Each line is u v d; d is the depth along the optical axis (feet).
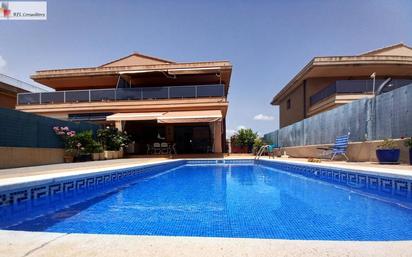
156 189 27.30
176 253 7.22
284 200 20.83
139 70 72.02
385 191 22.06
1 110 35.22
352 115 43.80
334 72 77.00
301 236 12.46
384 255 6.92
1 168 33.35
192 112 65.72
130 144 71.41
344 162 39.86
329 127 51.88
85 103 68.90
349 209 17.72
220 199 21.43
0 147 34.76
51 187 21.27
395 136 33.96
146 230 13.48
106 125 70.90
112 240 8.20
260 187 27.71
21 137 38.73
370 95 65.21
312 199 21.21
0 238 8.39
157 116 61.36
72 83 83.41
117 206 19.27
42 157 43.06
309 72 76.79
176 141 82.74
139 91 68.33
